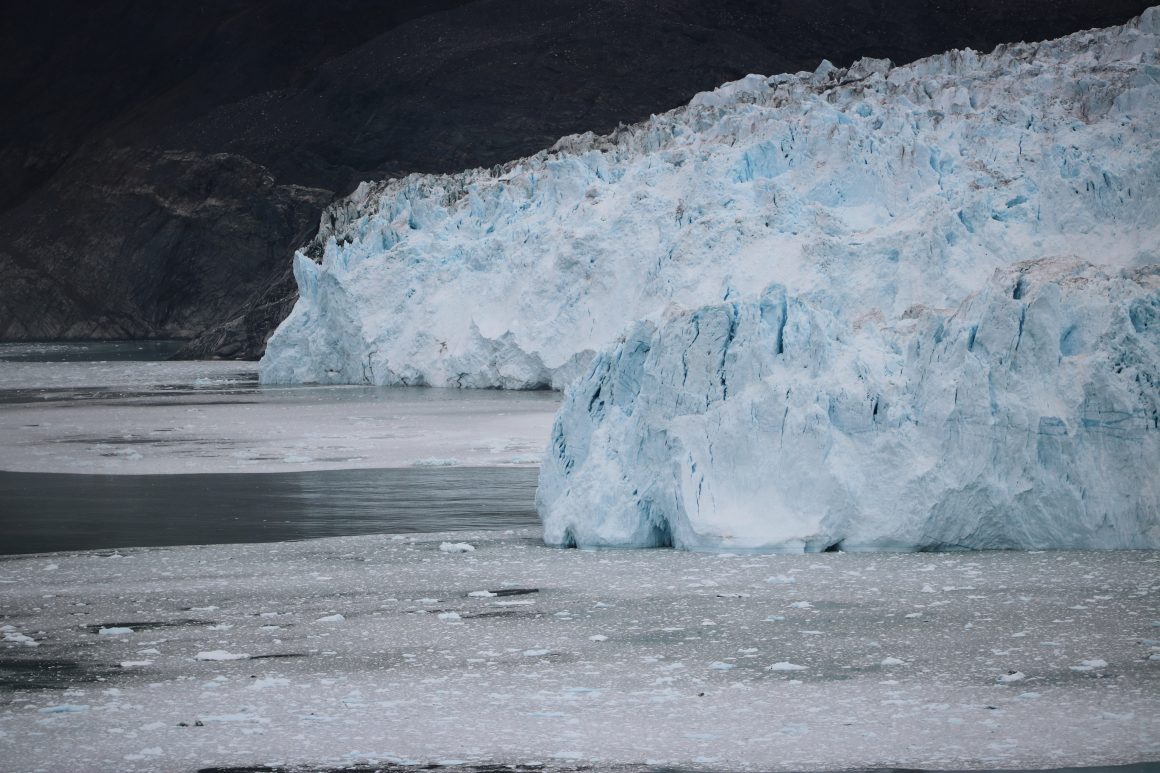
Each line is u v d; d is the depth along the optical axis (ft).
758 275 396.57
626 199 463.01
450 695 114.42
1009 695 111.34
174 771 97.04
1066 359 181.88
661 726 105.50
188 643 133.18
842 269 379.55
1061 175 382.83
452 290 513.04
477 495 238.27
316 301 554.05
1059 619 136.26
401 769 97.09
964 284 360.69
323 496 239.91
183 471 279.28
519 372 467.52
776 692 113.70
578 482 190.80
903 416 182.70
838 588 154.10
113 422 392.06
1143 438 178.29
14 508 229.25
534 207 522.06
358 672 121.90
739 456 185.26
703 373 189.88
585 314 454.81
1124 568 162.20
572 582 161.07
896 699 111.04
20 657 128.47
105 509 227.40
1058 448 178.29
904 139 424.87
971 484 176.96
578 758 98.73
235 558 180.45
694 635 133.59
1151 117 388.37
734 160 447.01
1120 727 102.73
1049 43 483.51
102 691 116.57
